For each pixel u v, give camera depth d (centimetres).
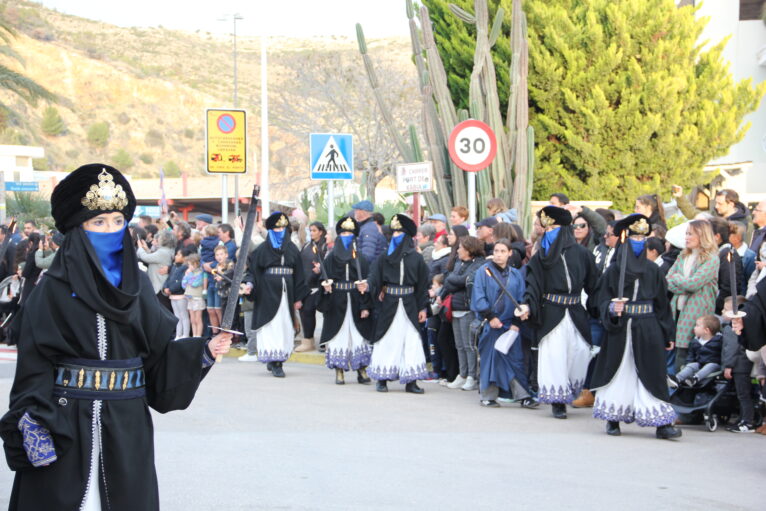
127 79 11006
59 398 373
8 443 368
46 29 12112
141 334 386
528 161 1366
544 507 568
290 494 595
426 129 1414
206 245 1359
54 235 1382
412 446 743
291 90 3281
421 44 1485
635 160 1533
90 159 9744
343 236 1106
